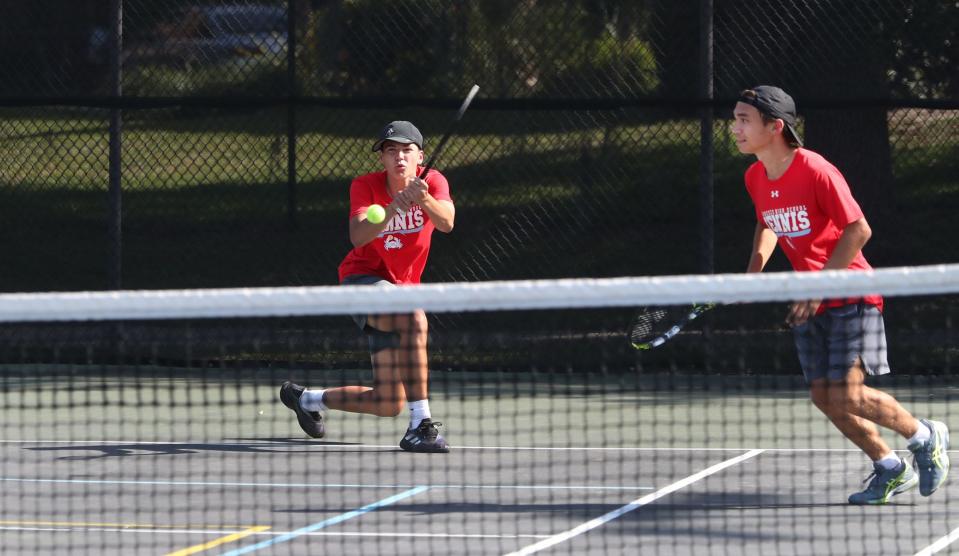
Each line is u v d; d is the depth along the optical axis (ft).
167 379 105.40
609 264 129.70
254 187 131.34
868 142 125.08
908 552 53.01
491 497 64.59
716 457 75.05
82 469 72.43
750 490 65.87
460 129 128.98
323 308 49.11
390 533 57.11
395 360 76.95
